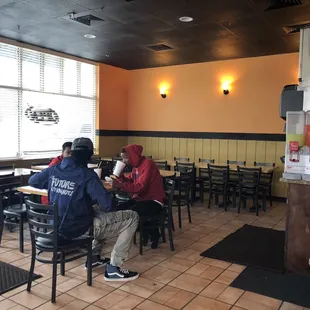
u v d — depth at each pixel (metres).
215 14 4.38
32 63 6.27
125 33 5.33
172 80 7.80
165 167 6.46
